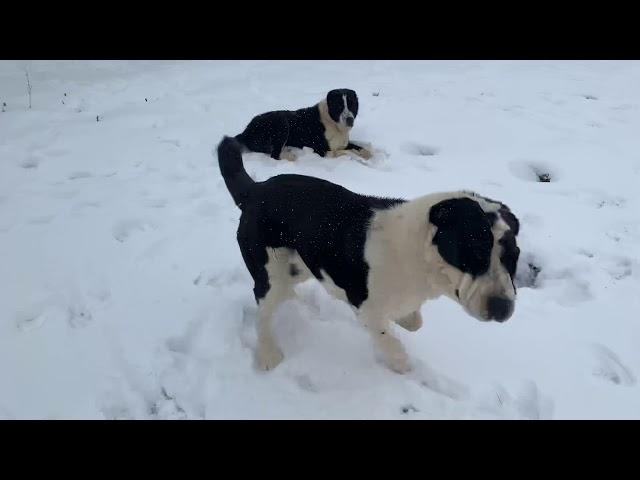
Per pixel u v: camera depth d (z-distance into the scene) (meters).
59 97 3.60
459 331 1.60
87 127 3.10
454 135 2.99
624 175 2.52
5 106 3.35
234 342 1.56
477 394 1.41
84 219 2.14
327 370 1.48
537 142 2.88
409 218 1.22
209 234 2.06
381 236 1.26
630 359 1.51
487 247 1.07
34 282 1.78
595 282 1.82
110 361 1.49
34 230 2.05
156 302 1.70
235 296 1.74
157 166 2.65
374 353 1.54
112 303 1.70
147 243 2.00
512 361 1.50
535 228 2.11
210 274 1.85
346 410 1.37
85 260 1.89
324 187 1.40
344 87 3.92
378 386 1.43
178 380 1.44
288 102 3.60
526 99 3.56
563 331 1.61
